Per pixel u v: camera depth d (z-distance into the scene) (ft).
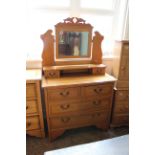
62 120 5.28
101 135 6.01
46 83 4.81
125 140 3.27
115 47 5.99
